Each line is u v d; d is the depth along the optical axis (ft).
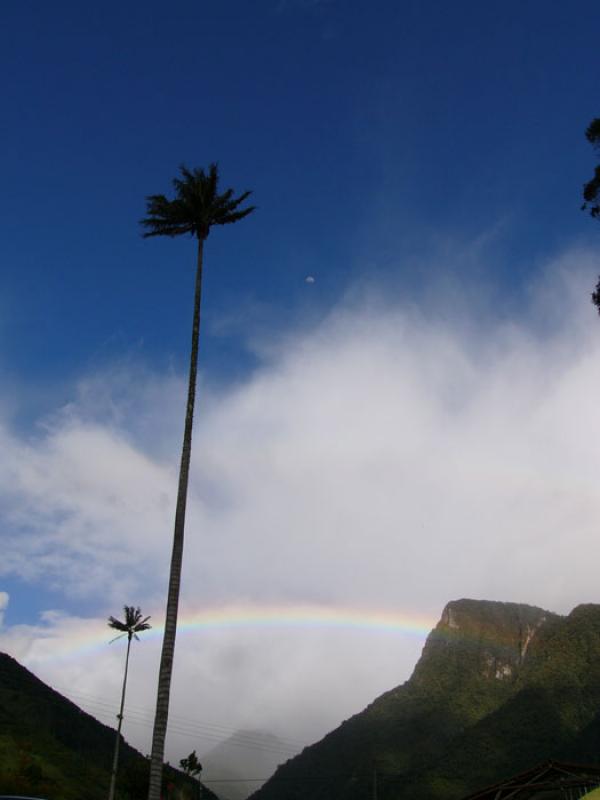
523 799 171.12
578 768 162.91
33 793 281.95
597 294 93.66
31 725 447.83
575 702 627.46
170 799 301.22
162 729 77.61
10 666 577.02
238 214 114.01
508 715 653.30
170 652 81.92
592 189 92.84
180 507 91.97
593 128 91.76
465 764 582.35
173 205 111.24
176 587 86.07
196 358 103.91
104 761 469.57
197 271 111.04
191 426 98.43
